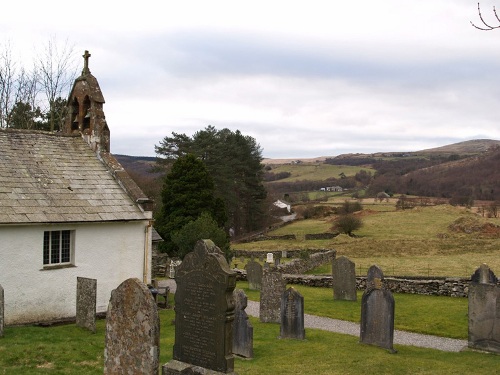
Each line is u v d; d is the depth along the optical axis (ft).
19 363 44.50
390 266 121.08
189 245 92.12
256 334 58.70
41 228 64.75
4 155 70.59
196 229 92.84
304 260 119.75
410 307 74.90
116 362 32.94
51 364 44.68
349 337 58.13
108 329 33.40
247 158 244.22
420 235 190.08
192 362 38.68
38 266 64.54
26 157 72.69
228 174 215.72
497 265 119.03
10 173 68.39
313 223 248.93
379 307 52.70
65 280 67.00
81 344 51.26
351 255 146.00
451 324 64.59
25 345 49.32
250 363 46.37
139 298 31.83
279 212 297.74
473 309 52.80
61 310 66.54
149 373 31.30
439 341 57.93
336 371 43.47
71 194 70.85
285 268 105.70
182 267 39.50
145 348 31.48
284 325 56.95
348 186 449.48
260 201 255.50
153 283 80.48
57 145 78.33
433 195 365.40
